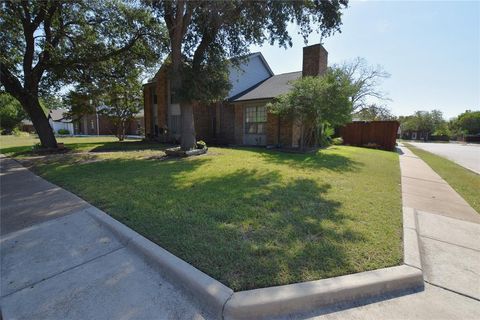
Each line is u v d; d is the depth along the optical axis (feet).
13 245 10.06
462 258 9.02
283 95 36.40
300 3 29.84
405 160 36.42
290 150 37.37
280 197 14.47
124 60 42.88
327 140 50.34
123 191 15.98
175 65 31.65
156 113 62.34
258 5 29.58
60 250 9.62
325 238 9.62
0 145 56.90
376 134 53.98
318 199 14.34
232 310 6.17
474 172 28.94
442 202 15.61
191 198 14.26
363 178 20.57
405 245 9.35
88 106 62.59
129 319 6.24
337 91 33.76
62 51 38.32
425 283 7.59
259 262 7.94
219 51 34.27
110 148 43.91
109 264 8.61
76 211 13.12
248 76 56.80
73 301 6.95
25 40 36.19
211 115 54.08
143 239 9.61
